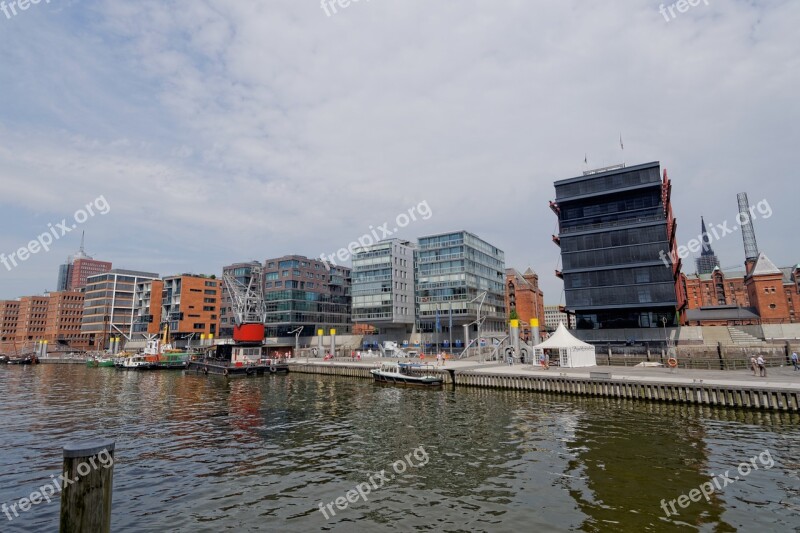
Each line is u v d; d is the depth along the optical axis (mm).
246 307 97562
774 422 29406
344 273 150125
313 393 49750
